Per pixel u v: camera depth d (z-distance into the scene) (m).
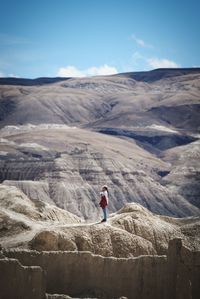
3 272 40.44
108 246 57.47
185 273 46.91
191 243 62.41
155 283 47.25
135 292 47.06
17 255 46.03
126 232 59.25
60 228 57.47
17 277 40.44
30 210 69.00
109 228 58.72
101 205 60.34
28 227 61.69
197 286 49.50
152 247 60.19
